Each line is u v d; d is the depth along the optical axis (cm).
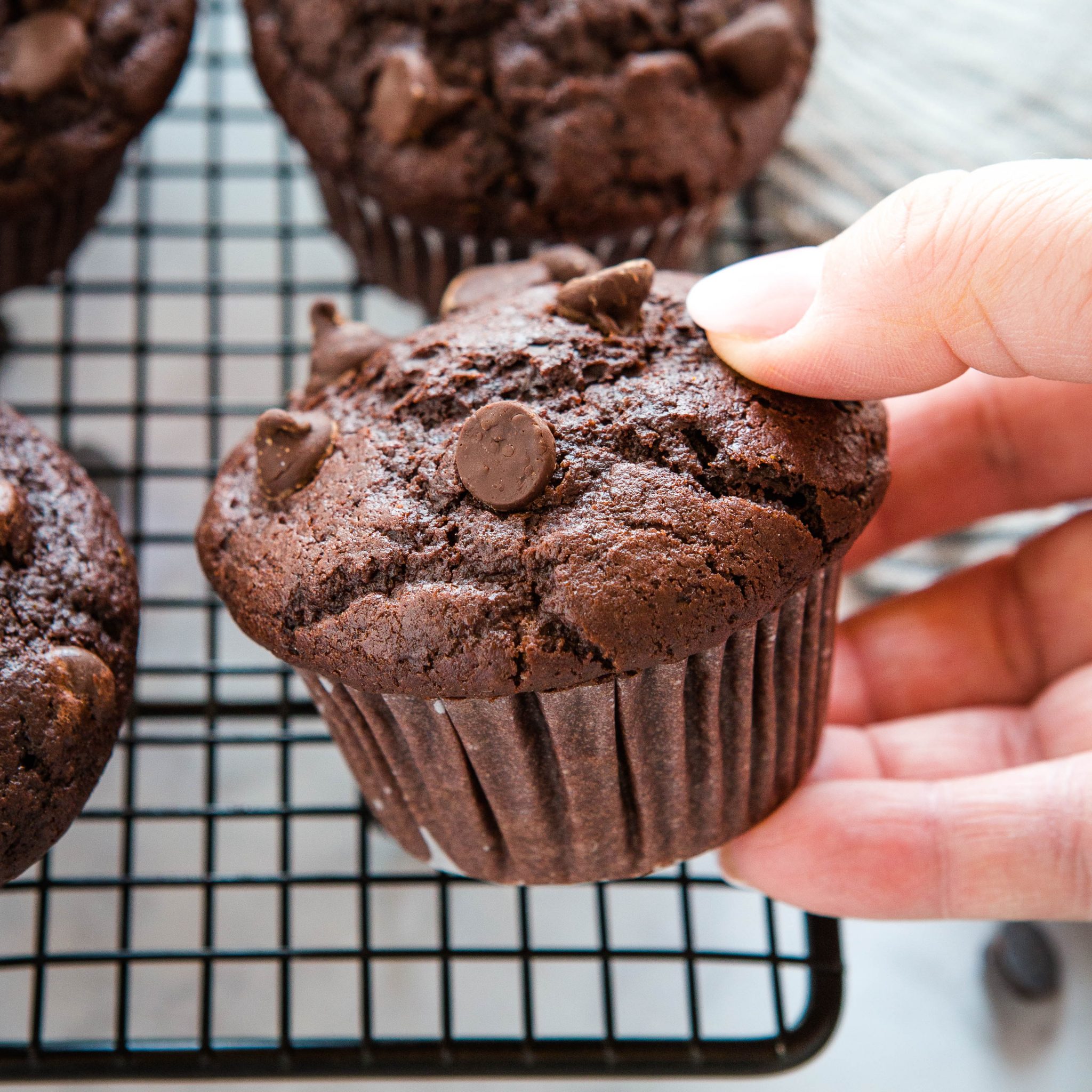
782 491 31
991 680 38
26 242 39
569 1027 39
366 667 31
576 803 32
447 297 33
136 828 40
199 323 42
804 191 41
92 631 32
